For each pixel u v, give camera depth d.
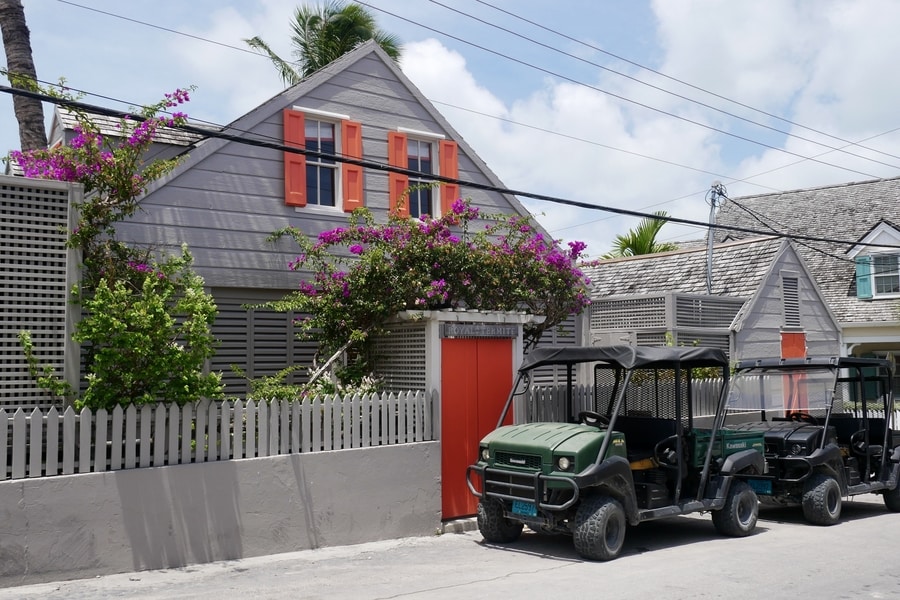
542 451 9.06
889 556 9.26
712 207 21.09
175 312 8.86
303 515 9.32
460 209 11.79
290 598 7.25
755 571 8.45
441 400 10.81
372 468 9.95
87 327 8.24
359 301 10.92
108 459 8.33
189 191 11.45
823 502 11.33
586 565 8.73
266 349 12.10
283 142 12.38
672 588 7.70
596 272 22.52
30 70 12.98
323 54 25.33
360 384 11.15
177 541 8.41
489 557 9.14
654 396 10.73
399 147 13.54
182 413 8.63
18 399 8.15
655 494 9.82
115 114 9.01
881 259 26.23
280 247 12.22
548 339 15.32
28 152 9.71
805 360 12.45
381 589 7.59
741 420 14.74
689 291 19.89
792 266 20.06
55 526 7.68
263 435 9.16
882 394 12.99
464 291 11.48
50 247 8.52
